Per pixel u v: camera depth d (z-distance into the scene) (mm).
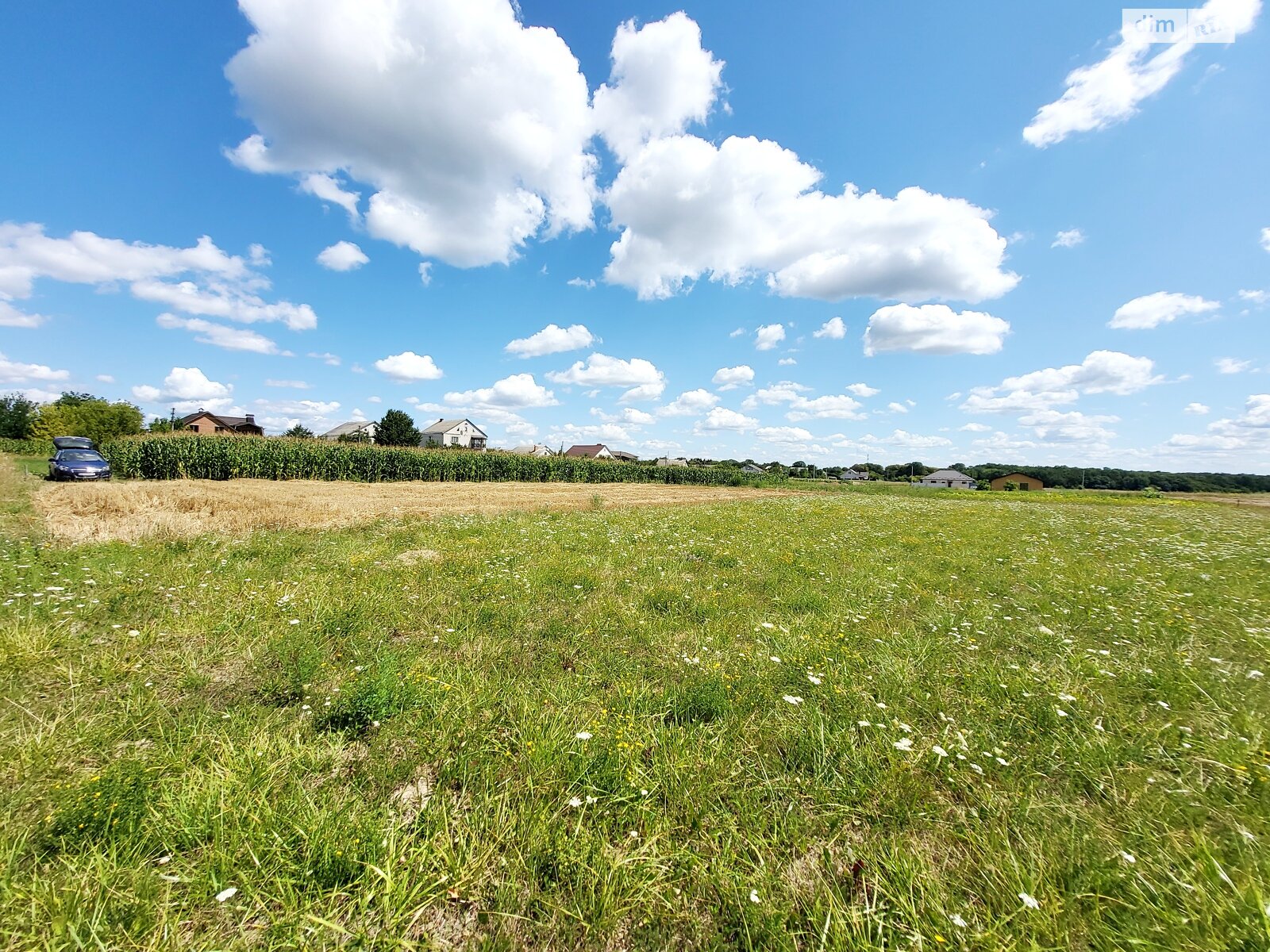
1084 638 5543
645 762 2998
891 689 4031
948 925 1964
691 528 13641
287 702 3699
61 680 3832
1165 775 2980
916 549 11281
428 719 3416
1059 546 12500
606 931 1979
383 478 35906
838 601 6676
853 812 2641
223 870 2104
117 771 2611
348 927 1932
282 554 8484
